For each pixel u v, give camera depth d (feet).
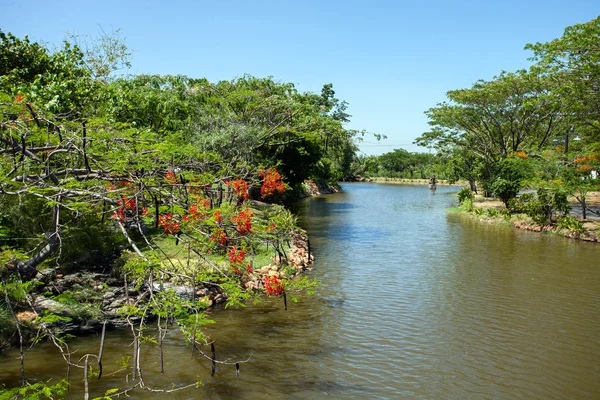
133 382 26.27
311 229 86.58
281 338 33.45
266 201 104.78
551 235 79.25
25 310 32.68
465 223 95.86
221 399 24.71
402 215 111.04
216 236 31.01
